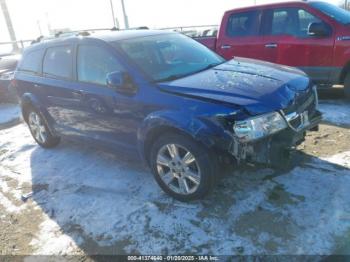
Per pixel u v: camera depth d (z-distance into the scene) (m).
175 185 3.49
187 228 3.10
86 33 4.62
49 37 5.47
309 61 6.07
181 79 3.55
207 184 3.17
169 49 4.15
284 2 6.34
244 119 2.88
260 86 3.24
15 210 3.81
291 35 6.21
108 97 3.81
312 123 3.45
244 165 3.10
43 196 4.00
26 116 5.59
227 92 3.12
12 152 5.49
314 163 3.90
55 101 4.67
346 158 3.95
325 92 6.84
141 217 3.34
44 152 5.32
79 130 4.55
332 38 5.75
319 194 3.32
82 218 3.47
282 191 3.43
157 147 3.43
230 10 7.02
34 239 3.28
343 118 5.24
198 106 3.06
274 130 3.01
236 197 3.42
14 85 5.48
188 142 3.15
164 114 3.22
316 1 6.23
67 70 4.45
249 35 6.76
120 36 4.18
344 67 5.75
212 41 7.38
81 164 4.69
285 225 2.97
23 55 5.47
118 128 3.90
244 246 2.81
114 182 4.06
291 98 3.20
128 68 3.67
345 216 2.98
